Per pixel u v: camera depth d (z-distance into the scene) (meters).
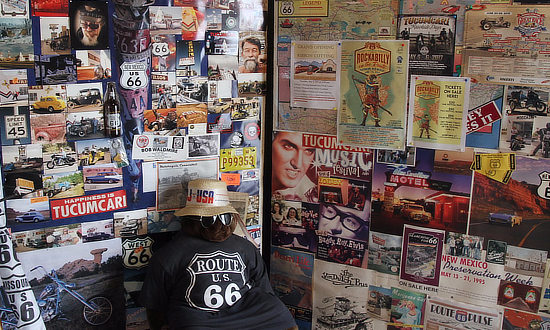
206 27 2.79
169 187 2.81
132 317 2.81
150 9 2.64
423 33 2.54
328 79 2.81
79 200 2.60
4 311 2.34
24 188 2.48
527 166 2.41
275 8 2.91
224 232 2.61
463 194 2.56
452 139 2.55
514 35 2.37
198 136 2.85
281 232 3.09
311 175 2.95
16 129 2.43
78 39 2.50
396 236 2.74
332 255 2.95
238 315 2.47
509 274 2.51
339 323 2.97
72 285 2.64
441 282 2.66
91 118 2.58
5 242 2.22
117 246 2.73
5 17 2.34
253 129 3.01
